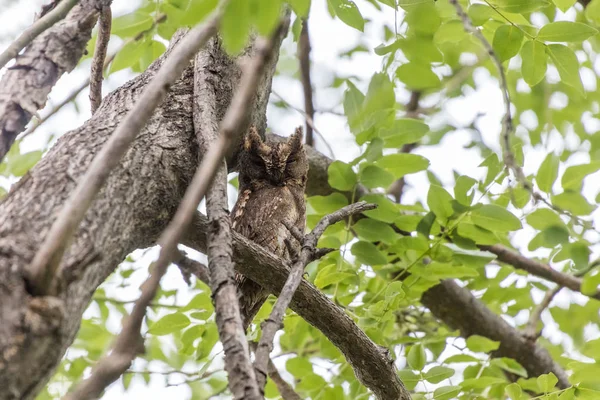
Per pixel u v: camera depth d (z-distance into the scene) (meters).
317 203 10.85
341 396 11.09
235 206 11.70
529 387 11.09
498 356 13.73
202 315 9.81
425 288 11.25
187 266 9.95
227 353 4.74
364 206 7.17
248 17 4.71
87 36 6.70
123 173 6.27
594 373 9.16
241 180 11.99
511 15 9.47
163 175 6.62
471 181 10.22
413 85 10.90
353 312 10.55
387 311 9.91
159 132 6.99
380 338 9.96
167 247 4.16
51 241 4.49
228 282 5.31
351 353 8.27
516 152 10.51
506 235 13.06
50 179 5.70
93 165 4.42
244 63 7.99
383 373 8.35
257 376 4.75
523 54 9.29
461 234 10.53
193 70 7.96
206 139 6.86
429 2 9.41
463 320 13.71
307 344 13.22
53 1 6.85
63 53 6.50
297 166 12.00
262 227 11.13
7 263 4.78
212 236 5.79
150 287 4.11
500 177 10.20
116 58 11.31
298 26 10.55
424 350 10.23
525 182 6.03
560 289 13.17
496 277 13.07
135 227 6.20
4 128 5.98
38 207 5.39
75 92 11.35
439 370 9.84
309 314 7.99
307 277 10.68
